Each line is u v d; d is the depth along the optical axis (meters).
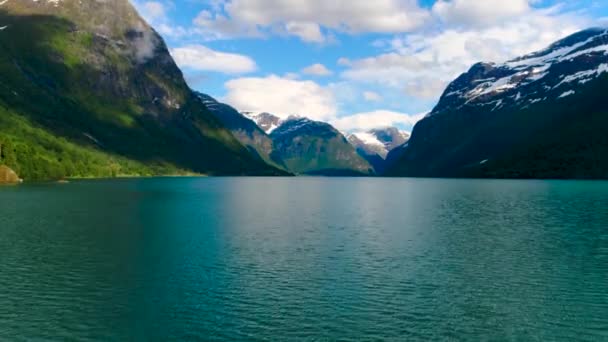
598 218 106.12
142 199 153.25
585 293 51.06
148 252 68.56
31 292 50.16
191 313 45.09
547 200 154.88
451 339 40.22
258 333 41.06
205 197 171.75
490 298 49.56
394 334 41.03
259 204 146.50
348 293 50.91
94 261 62.75
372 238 81.56
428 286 53.34
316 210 128.88
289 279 55.56
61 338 39.81
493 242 77.75
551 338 40.53
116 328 41.75
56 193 167.25
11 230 84.88
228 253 68.62
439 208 133.62
